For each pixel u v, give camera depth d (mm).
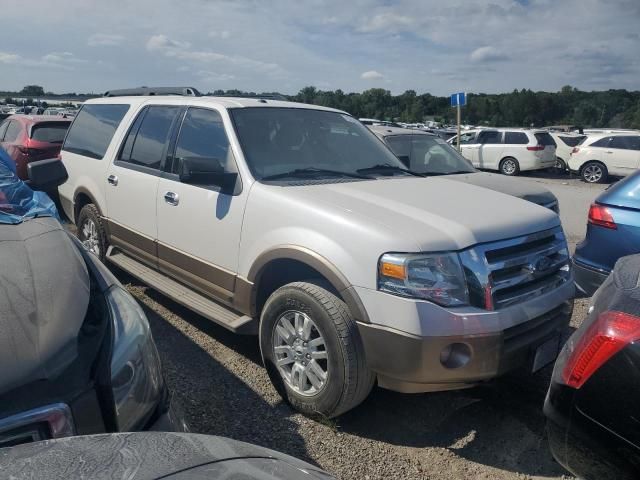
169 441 1477
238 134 3881
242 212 3574
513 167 19750
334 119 4672
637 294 2188
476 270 2883
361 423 3279
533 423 3344
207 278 3908
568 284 3428
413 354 2746
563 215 11266
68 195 5785
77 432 1698
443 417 3389
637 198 4266
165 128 4551
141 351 2037
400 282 2783
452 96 16281
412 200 3414
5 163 3289
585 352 2189
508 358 2898
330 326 2982
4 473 1268
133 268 4770
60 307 2006
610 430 2086
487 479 2820
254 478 1330
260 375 3760
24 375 1681
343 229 3025
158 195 4332
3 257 2273
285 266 3457
